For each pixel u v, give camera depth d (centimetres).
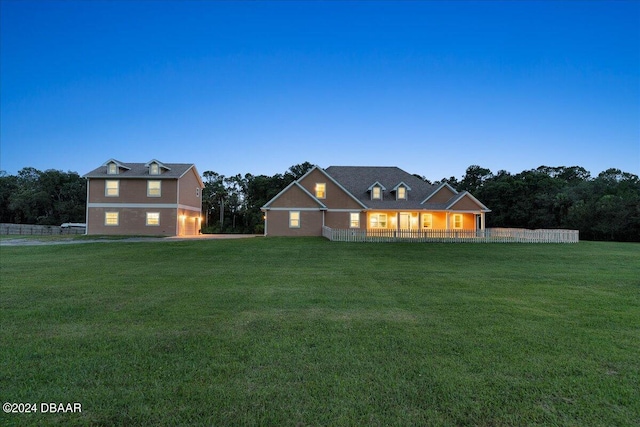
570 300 795
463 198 3173
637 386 390
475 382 396
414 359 455
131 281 1002
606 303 766
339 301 770
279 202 3112
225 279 1047
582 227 3612
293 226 3108
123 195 3203
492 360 454
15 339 515
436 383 393
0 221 5953
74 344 497
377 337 535
